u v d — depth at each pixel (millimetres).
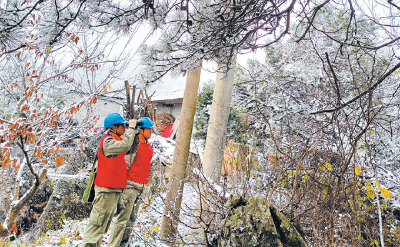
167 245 3689
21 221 5332
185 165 4223
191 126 4352
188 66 2551
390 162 4051
